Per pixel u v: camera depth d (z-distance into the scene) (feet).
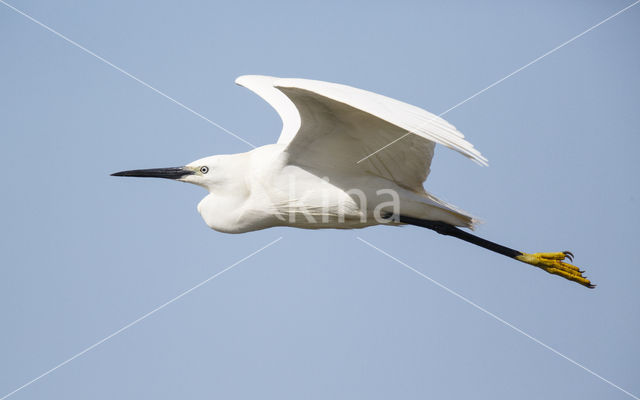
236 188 34.40
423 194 33.06
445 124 25.25
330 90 26.66
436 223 33.68
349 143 31.07
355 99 26.02
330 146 31.48
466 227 33.81
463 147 24.64
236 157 34.60
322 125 30.42
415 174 32.09
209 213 35.09
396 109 25.79
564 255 35.40
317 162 32.32
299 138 31.48
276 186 32.99
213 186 34.86
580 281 35.32
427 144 30.42
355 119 29.50
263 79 39.47
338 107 28.78
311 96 28.19
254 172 33.58
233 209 34.65
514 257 35.06
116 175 35.65
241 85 39.42
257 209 33.99
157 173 35.53
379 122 29.19
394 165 31.81
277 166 32.65
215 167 34.68
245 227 34.96
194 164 35.17
